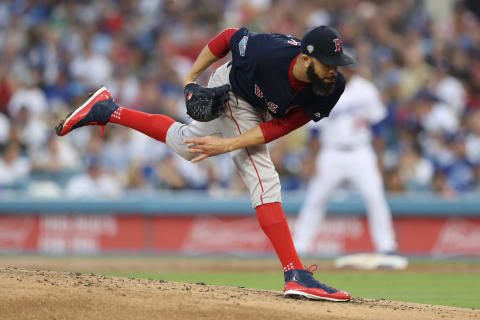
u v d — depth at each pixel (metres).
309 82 15.86
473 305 21.06
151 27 52.31
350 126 33.66
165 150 43.00
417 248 39.44
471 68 51.25
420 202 39.28
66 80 48.91
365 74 34.50
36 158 43.28
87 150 43.25
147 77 47.91
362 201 39.12
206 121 16.69
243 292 17.09
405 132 44.81
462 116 46.62
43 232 40.72
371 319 14.68
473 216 39.12
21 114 44.78
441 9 55.44
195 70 17.75
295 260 16.83
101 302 14.40
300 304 15.68
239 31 16.78
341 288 25.56
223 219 40.09
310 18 52.69
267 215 16.88
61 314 13.77
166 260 36.84
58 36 51.28
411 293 24.16
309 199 34.88
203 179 42.41
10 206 40.50
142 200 40.19
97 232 40.56
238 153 17.12
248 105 17.02
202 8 53.53
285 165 41.94
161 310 14.22
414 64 49.62
